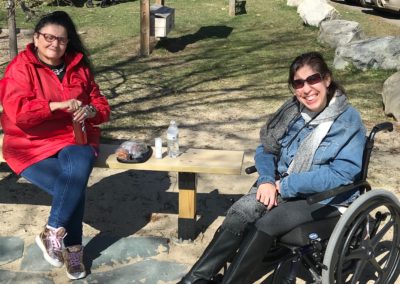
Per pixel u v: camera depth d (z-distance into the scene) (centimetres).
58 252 269
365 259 242
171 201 347
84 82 293
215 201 346
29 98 272
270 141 255
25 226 316
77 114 272
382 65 623
